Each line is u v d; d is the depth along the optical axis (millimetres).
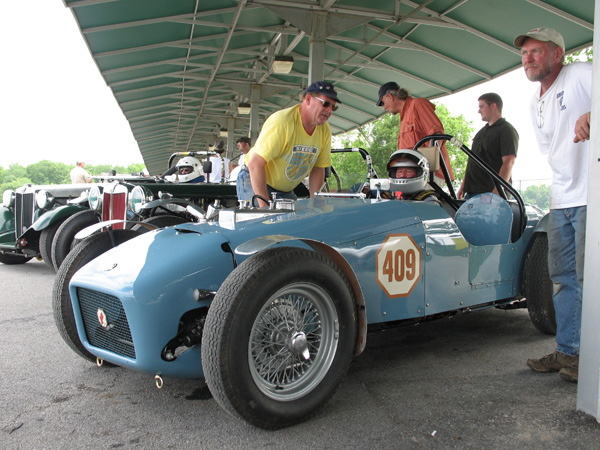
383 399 2309
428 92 12812
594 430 1985
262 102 19203
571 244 2613
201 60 13156
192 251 2158
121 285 2061
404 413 2154
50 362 2795
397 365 2807
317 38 9203
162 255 2186
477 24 8328
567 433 1962
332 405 2240
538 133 2746
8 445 1872
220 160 7562
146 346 2012
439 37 9383
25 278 5668
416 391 2408
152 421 2070
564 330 2637
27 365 2748
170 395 2338
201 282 2102
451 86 11750
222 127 21625
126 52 10500
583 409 2145
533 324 3387
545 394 2357
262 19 10688
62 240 5133
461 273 2873
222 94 17844
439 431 1984
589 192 2109
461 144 3393
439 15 8328
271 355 2014
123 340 2152
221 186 5824
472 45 9258
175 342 2070
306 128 3375
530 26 7871
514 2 7297
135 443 1888
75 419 2090
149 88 14531
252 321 1862
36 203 6199
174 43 10664
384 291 2521
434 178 3918
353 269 2414
